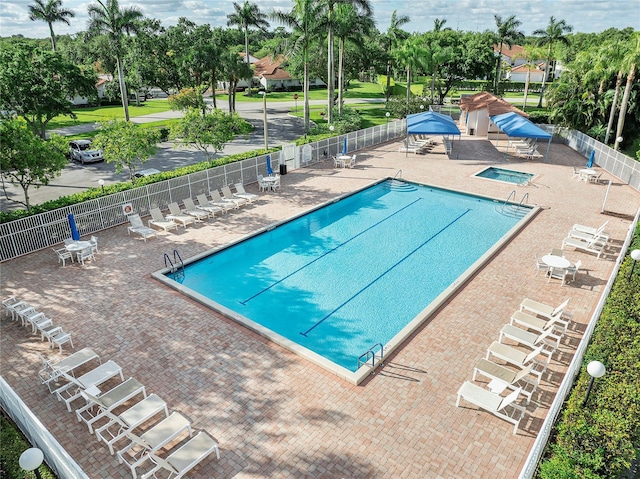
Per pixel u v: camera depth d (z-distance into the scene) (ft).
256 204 74.08
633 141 123.95
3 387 29.48
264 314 45.70
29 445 27.96
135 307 44.60
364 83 309.63
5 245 54.08
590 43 253.44
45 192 86.07
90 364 36.70
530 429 30.22
